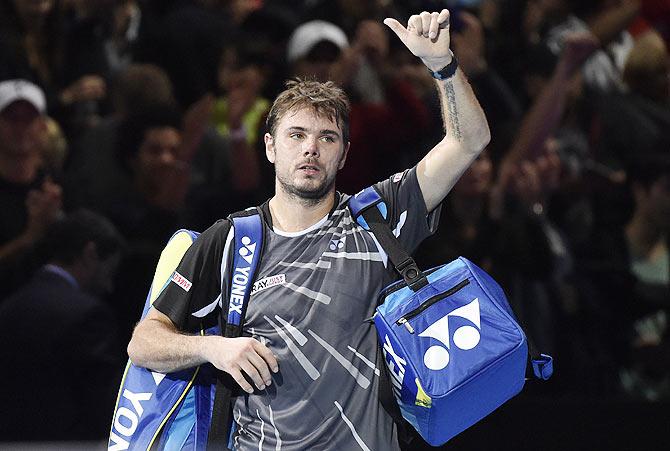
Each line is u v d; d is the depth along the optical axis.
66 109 19.48
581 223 17.97
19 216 16.86
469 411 9.43
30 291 14.80
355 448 9.45
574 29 21.28
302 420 9.49
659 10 23.55
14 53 19.28
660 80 20.47
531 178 17.52
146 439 9.95
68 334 14.41
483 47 20.72
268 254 9.81
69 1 21.38
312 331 9.54
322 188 9.78
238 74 18.55
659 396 16.61
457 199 16.75
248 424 9.72
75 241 15.07
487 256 16.55
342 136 9.93
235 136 18.36
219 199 17.78
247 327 9.70
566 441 15.38
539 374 9.77
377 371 9.54
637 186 17.91
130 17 21.56
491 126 19.17
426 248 16.47
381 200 9.95
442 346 9.19
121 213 17.34
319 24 19.33
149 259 16.45
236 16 22.44
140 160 17.50
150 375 10.04
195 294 9.88
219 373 9.88
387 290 9.59
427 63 9.73
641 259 17.75
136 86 17.91
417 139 18.05
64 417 14.34
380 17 20.22
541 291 16.58
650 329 17.22
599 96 20.17
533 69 20.38
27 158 17.08
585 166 19.03
